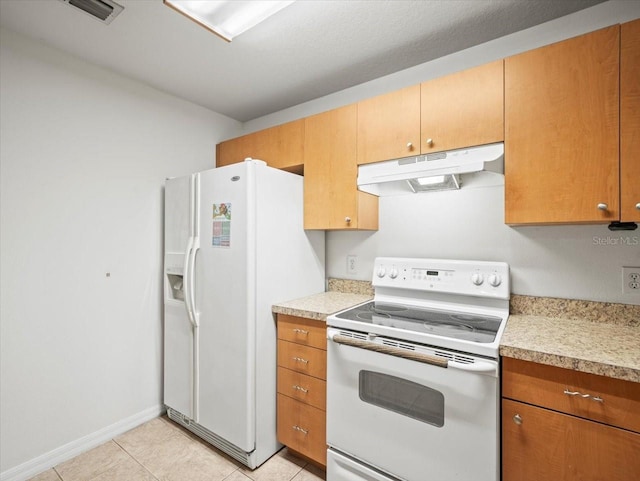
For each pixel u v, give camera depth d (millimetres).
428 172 1493
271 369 1876
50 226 1805
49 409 1799
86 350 1949
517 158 1386
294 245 2051
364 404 1467
